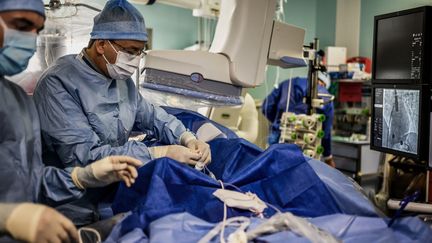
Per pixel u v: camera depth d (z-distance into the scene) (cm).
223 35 162
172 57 155
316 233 86
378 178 248
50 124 127
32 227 80
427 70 162
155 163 111
